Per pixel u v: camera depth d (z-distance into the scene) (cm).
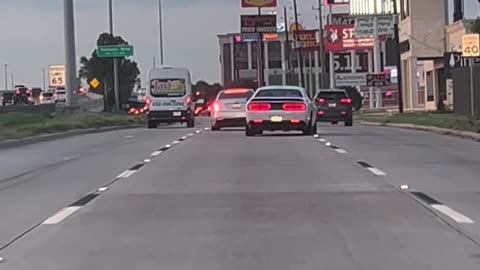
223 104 3922
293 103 3219
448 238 1144
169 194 1608
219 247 1100
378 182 1742
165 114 4916
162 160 2297
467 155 2375
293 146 2709
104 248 1103
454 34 6078
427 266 977
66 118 4981
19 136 3356
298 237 1164
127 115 6431
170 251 1078
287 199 1519
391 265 985
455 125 3528
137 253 1069
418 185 1694
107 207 1459
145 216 1358
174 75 4928
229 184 1744
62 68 6444
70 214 1393
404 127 4175
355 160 2211
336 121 4831
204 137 3328
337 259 1020
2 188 1789
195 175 1914
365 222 1275
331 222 1280
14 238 1194
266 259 1025
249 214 1362
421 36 6475
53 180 1911
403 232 1191
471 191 1606
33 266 1006
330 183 1733
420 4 6444
